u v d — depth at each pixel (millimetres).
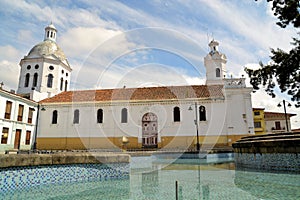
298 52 13094
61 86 29703
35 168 4594
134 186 5070
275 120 32812
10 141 18922
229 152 14812
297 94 13570
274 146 7461
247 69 15875
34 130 21984
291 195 4320
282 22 13641
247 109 20219
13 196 4145
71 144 21094
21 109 20609
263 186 5145
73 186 4906
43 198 4094
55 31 33156
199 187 5070
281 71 13672
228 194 4449
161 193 4523
